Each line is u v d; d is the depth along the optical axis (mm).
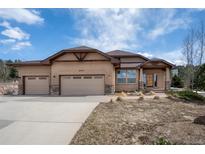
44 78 21344
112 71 19922
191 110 10766
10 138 6125
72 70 20250
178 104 12617
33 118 8633
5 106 11891
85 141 5844
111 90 19750
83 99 15297
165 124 7617
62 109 10719
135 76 23203
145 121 8055
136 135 6332
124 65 23609
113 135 6340
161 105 11984
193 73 26547
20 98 16484
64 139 6004
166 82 22906
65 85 20375
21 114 9508
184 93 16734
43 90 21281
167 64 22531
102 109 10570
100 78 20000
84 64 20156
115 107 11164
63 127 7215
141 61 26125
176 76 37188
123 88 23234
